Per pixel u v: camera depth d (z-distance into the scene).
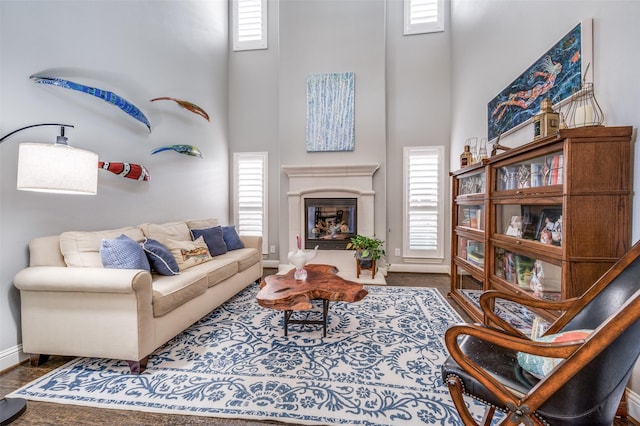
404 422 1.41
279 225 4.64
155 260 2.33
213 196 4.49
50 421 1.42
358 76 4.37
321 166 4.31
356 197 4.33
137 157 3.05
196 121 4.07
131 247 2.14
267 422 1.42
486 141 3.19
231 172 4.94
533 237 1.89
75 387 1.68
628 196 1.41
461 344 1.30
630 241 1.42
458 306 2.97
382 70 4.32
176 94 3.67
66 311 1.83
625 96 1.48
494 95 3.01
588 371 0.85
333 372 1.82
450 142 4.37
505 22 2.77
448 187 4.40
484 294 1.42
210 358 1.99
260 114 4.86
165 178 3.48
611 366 0.84
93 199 2.54
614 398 0.87
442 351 2.08
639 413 1.35
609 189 1.41
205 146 4.29
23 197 1.99
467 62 3.71
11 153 1.93
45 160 1.65
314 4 4.43
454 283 3.19
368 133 4.37
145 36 3.16
